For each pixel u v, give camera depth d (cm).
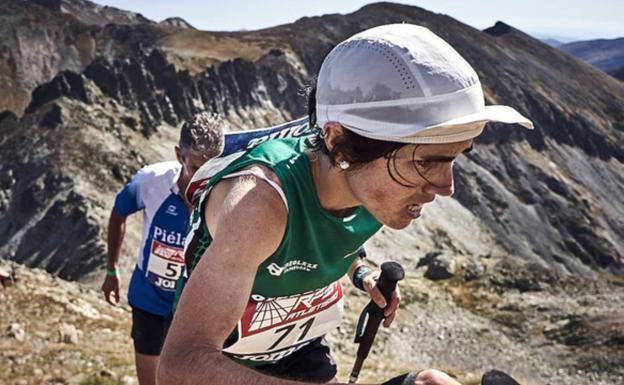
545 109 17338
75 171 7569
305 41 16025
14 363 823
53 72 14412
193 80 10775
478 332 3628
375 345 3244
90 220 6538
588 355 3169
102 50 15300
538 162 14962
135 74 9956
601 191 15262
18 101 13188
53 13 16238
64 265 6156
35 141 8294
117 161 7962
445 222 11175
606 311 3675
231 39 15788
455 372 1466
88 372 811
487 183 13275
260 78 12694
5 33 15038
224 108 11288
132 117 9181
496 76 18412
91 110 8919
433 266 4697
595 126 17612
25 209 7319
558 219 13375
